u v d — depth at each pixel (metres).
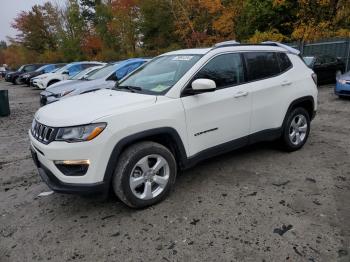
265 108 4.50
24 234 3.22
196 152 3.83
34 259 2.83
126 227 3.22
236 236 2.98
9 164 5.46
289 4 22.41
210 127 3.90
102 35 37.00
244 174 4.34
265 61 4.63
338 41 17.00
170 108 3.54
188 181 4.20
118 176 3.27
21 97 17.12
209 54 4.02
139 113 3.32
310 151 5.18
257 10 23.28
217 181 4.16
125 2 33.09
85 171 3.13
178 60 4.19
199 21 28.95
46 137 3.25
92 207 3.69
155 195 3.56
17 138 7.45
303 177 4.18
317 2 20.08
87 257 2.81
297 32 20.89
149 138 3.57
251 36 25.03
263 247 2.81
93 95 4.06
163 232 3.11
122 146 3.23
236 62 4.26
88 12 43.03
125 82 4.50
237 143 4.28
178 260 2.71
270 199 3.63
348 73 10.48
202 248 2.84
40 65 29.17
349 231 2.97
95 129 3.06
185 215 3.38
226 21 26.53
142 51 35.00
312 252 2.71
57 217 3.52
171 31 33.06
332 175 4.22
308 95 5.10
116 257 2.79
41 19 45.78
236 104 4.12
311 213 3.30
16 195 4.17
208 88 3.53
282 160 4.80
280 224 3.13
